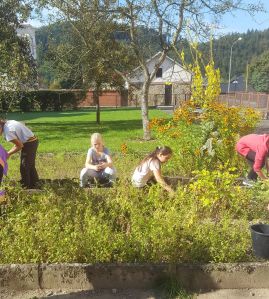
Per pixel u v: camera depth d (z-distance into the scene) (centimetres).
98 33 1656
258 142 618
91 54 1686
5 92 1426
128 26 1570
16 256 384
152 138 1501
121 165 811
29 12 1684
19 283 373
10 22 2102
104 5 1494
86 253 385
